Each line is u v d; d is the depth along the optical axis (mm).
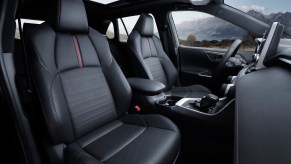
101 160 817
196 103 1292
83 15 1117
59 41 1008
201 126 1191
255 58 1379
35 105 897
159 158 839
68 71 1003
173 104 1464
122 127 1118
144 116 1210
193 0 2029
